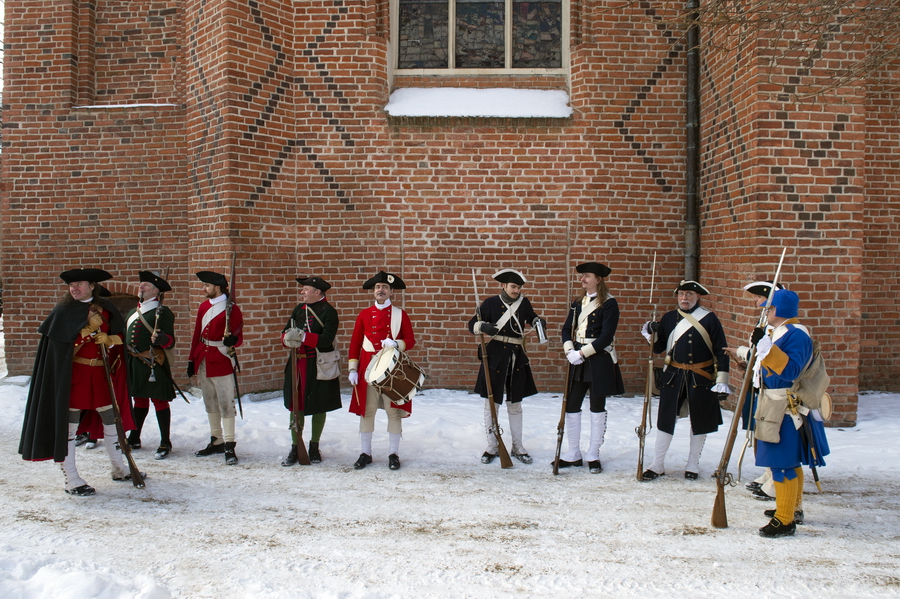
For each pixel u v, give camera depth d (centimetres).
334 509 462
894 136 830
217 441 609
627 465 578
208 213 831
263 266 835
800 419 414
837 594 334
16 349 933
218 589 337
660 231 857
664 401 539
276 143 848
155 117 898
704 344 534
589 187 852
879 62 605
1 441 653
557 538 409
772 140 689
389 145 865
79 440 648
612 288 856
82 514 451
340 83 861
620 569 363
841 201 696
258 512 456
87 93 923
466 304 867
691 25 627
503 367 581
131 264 910
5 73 922
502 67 898
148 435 668
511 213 859
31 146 920
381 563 370
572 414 571
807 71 691
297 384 576
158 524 431
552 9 892
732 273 748
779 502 415
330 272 871
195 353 599
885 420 709
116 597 321
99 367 505
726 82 761
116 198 909
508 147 857
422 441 645
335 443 638
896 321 845
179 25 911
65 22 909
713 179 798
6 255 930
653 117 852
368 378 550
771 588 341
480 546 396
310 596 328
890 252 840
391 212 866
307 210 869
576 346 568
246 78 816
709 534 417
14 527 424
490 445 590
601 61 848
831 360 695
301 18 862
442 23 897
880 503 477
